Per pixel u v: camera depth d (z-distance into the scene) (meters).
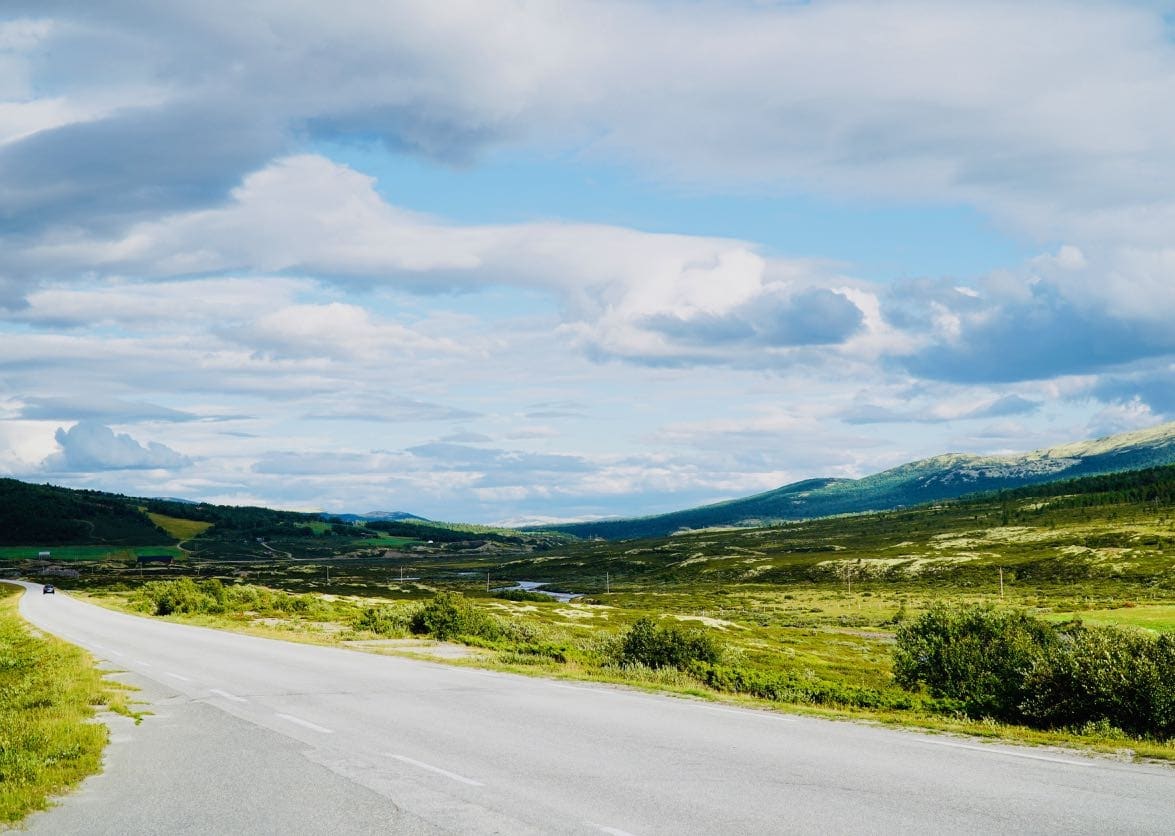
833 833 8.39
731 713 16.44
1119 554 175.50
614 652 28.11
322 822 9.03
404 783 10.70
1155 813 9.09
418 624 41.31
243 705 17.89
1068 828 8.53
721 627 88.81
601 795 9.98
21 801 9.74
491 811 9.32
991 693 18.44
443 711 16.73
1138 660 16.02
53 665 25.20
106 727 14.88
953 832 8.41
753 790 10.16
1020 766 11.52
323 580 192.62
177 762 12.24
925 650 25.48
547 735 14.01
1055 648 18.33
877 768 11.38
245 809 9.62
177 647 33.59
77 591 137.00
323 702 18.19
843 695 18.94
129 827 9.01
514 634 41.59
